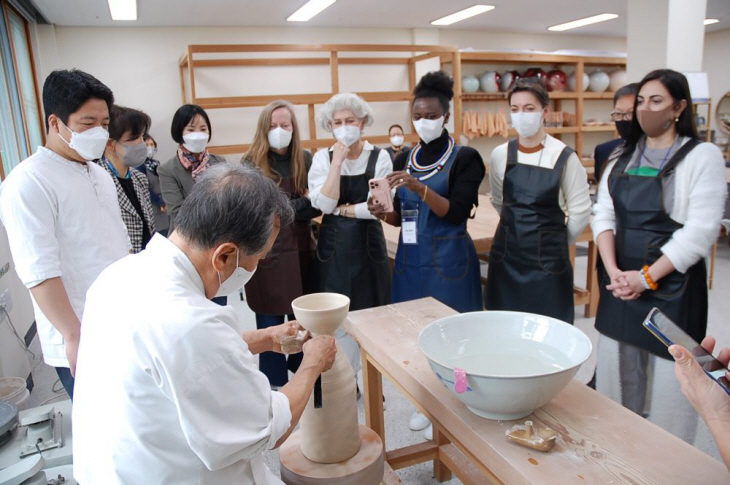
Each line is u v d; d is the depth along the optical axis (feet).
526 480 2.71
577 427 3.19
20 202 4.90
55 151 5.29
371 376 5.16
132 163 7.78
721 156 5.29
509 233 6.98
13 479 4.31
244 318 13.11
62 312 5.05
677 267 5.28
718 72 27.63
